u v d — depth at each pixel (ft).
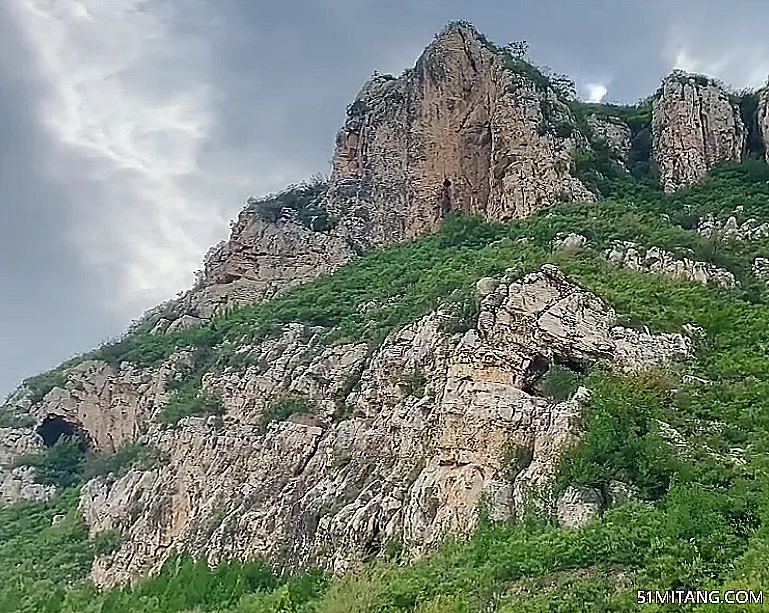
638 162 286.05
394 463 163.73
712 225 228.43
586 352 155.43
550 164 262.26
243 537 176.76
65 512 265.13
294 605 134.72
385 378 183.83
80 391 309.42
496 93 288.51
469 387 155.33
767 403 137.80
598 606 97.76
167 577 172.76
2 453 301.63
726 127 269.03
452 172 298.35
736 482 116.67
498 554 118.11
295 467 189.37
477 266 217.77
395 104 340.39
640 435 131.13
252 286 326.65
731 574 96.32
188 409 242.17
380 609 118.42
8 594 203.10
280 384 219.00
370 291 253.85
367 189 334.44
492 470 144.97
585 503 124.98
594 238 217.36
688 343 159.94
